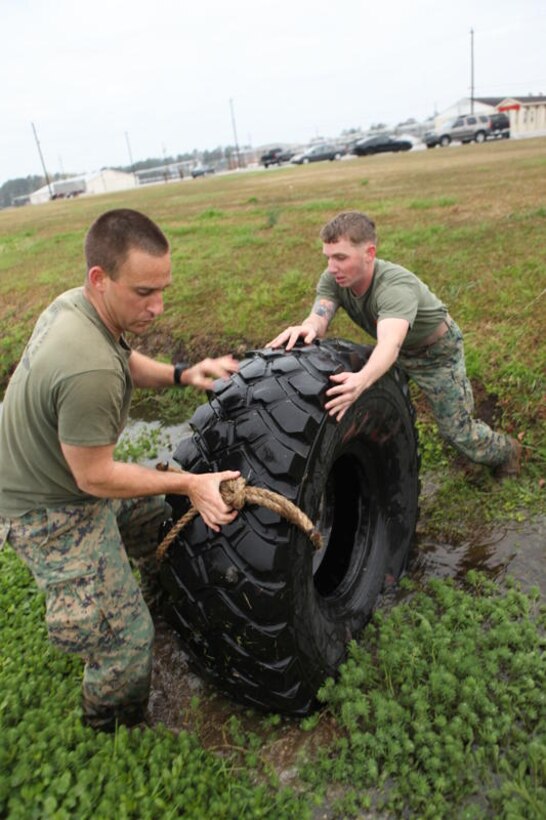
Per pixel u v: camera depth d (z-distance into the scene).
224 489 2.67
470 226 9.90
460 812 2.49
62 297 2.47
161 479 2.58
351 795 2.56
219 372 3.10
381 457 3.59
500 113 46.56
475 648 3.10
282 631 2.69
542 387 5.12
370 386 3.24
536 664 2.93
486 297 6.71
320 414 2.84
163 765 2.58
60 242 15.90
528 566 3.83
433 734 2.64
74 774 2.51
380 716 2.72
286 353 3.12
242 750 2.84
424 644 3.11
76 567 2.59
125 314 2.40
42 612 3.64
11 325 9.23
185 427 6.26
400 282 3.51
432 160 28.25
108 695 2.80
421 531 4.28
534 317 6.11
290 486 2.71
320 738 2.87
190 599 2.79
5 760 2.50
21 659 3.23
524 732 2.71
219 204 19.80
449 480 4.68
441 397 4.07
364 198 15.62
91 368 2.28
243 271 9.15
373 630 3.31
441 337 3.90
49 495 2.52
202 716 3.09
